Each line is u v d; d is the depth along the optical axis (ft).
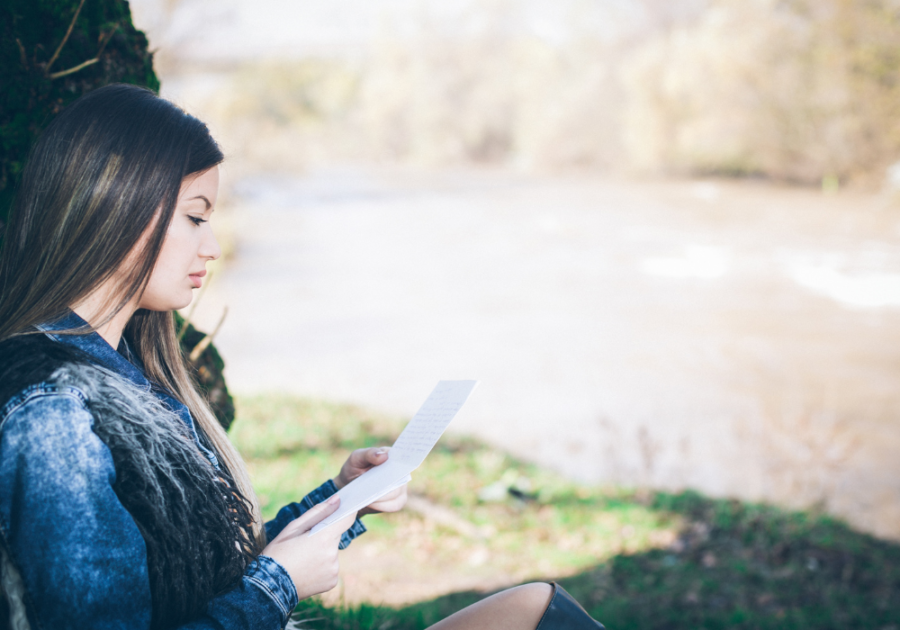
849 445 21.31
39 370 3.47
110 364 3.96
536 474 21.54
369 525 17.94
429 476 21.13
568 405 28.76
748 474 20.71
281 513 5.41
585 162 168.55
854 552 15.58
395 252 72.43
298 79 231.91
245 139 131.95
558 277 56.49
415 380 32.96
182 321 9.05
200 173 4.10
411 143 239.71
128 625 3.33
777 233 70.64
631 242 70.85
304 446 23.06
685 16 150.92
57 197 3.73
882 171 97.55
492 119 216.33
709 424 25.86
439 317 45.70
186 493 3.80
